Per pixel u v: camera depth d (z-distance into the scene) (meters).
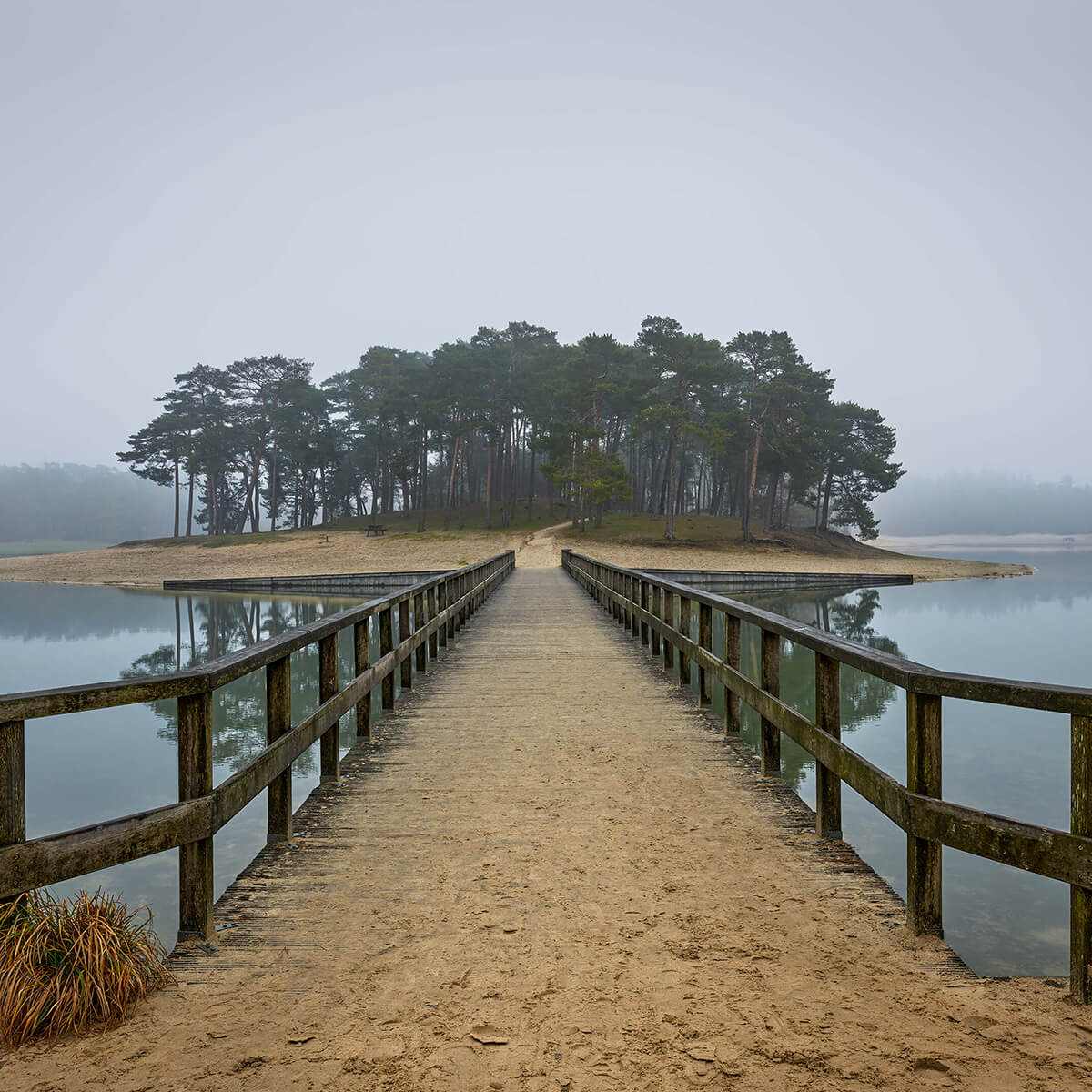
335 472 101.44
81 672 15.52
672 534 65.50
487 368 73.31
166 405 93.38
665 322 66.12
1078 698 2.37
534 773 5.37
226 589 46.72
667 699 7.86
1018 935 4.39
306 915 3.26
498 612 17.16
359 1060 2.25
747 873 3.67
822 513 87.25
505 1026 2.42
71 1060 2.26
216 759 8.63
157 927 4.50
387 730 6.65
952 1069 2.15
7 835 2.46
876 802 3.28
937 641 18.78
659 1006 2.52
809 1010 2.48
